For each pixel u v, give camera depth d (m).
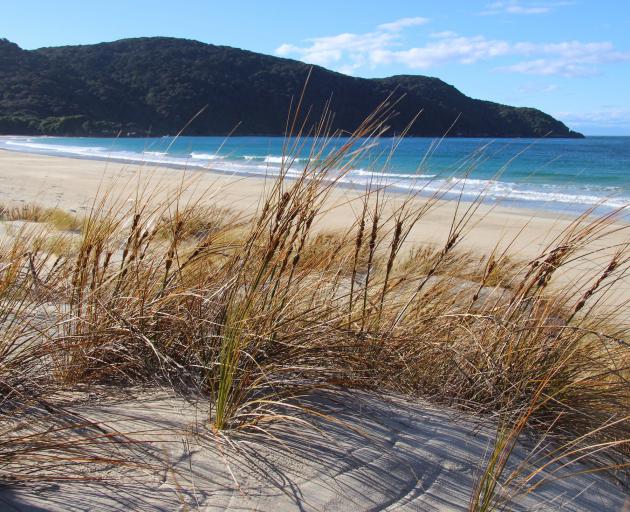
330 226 10.48
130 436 2.17
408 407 2.75
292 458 2.14
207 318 3.01
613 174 37.88
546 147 75.88
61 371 2.69
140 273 3.24
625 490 2.54
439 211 17.48
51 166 33.84
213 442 2.19
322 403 2.62
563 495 2.27
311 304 3.20
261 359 2.79
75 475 1.89
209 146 48.25
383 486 2.06
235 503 1.84
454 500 2.06
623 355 3.30
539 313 3.35
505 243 12.31
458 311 3.46
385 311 3.43
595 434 2.85
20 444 2.01
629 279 6.93
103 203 3.44
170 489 1.87
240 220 3.88
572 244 3.24
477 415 2.83
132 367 2.83
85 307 3.03
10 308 2.85
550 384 2.94
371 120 2.94
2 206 12.31
